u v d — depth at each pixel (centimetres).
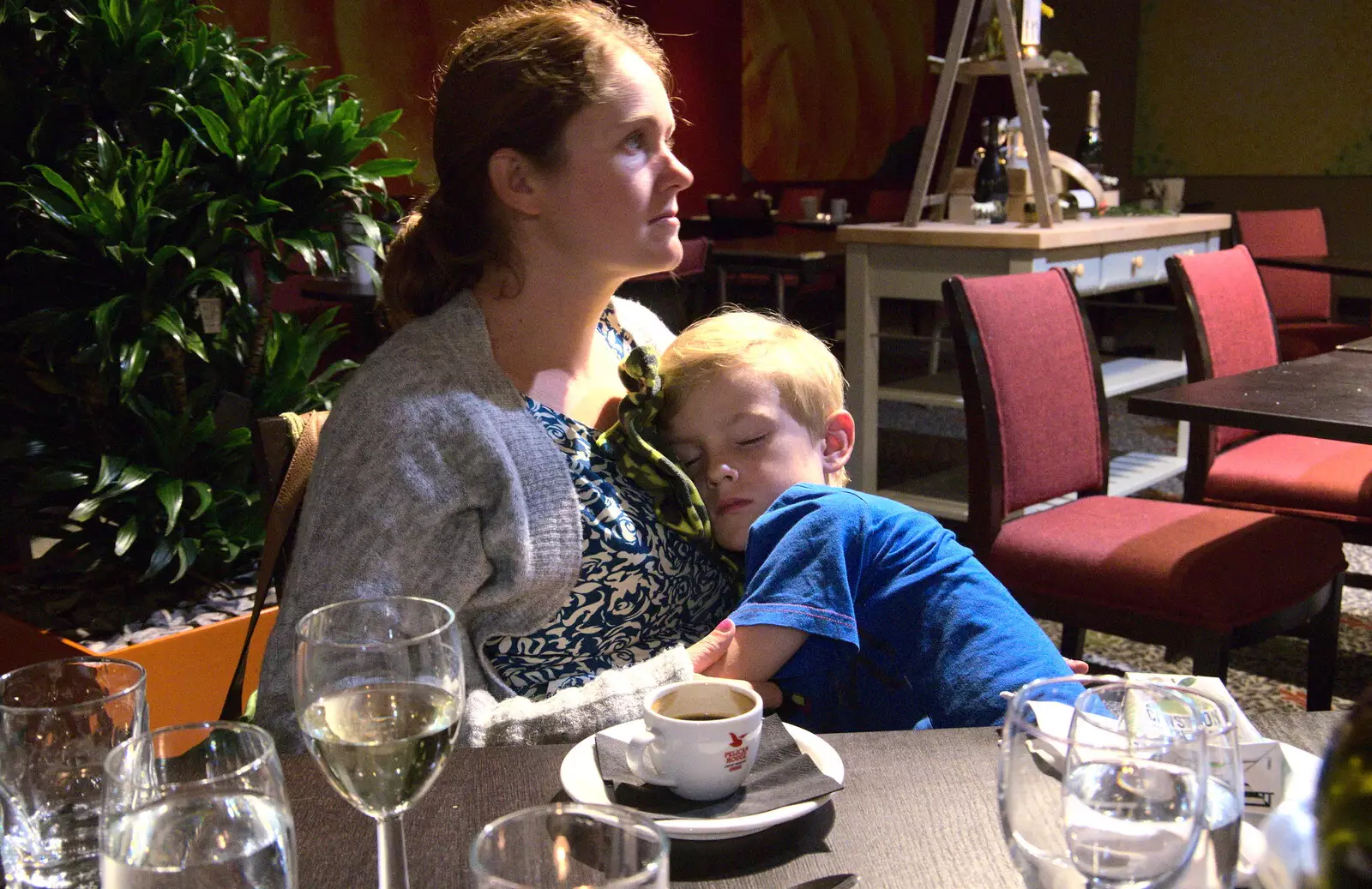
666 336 158
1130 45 955
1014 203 368
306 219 255
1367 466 262
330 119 252
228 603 252
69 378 252
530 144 120
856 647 111
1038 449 233
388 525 110
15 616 245
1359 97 857
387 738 65
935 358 601
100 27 243
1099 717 64
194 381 271
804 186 965
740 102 908
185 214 239
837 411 139
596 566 122
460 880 73
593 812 54
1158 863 57
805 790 80
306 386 271
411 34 680
